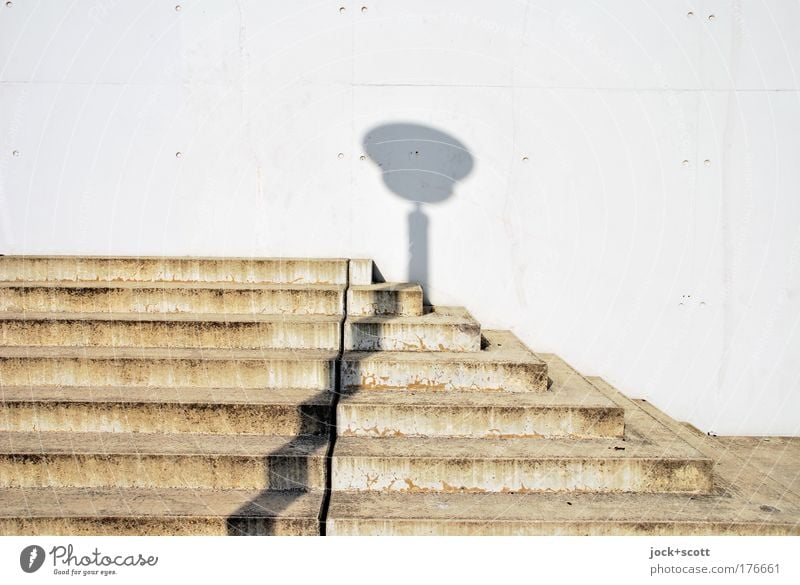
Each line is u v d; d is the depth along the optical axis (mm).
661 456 3799
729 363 5469
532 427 4047
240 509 3459
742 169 5371
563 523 3406
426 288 5500
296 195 5469
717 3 5270
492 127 5410
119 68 5410
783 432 5457
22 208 5480
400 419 4031
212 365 4293
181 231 5512
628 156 5402
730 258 5418
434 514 3459
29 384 4297
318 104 5418
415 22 5359
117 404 3990
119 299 4867
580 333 5516
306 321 4613
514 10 5336
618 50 5336
